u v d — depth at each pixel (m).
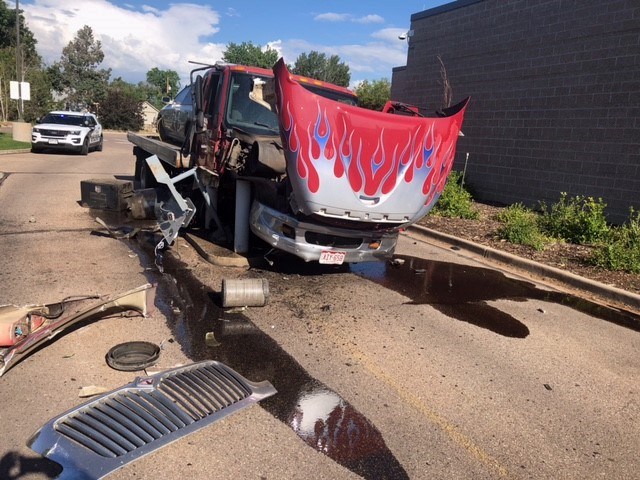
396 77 17.89
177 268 6.56
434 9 15.55
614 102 10.76
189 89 9.24
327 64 70.75
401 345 4.89
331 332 5.03
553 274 7.66
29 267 6.19
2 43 59.03
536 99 12.50
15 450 2.99
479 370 4.52
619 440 3.63
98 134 23.75
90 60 70.38
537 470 3.23
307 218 5.84
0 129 32.03
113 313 4.94
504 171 13.55
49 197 10.75
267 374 4.11
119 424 3.27
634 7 10.25
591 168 11.33
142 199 8.82
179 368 4.00
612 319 6.18
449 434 3.52
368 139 5.27
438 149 5.70
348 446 3.29
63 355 4.13
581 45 11.34
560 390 4.29
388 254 6.38
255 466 3.03
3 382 3.69
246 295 5.31
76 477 2.81
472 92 14.44
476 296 6.62
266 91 5.80
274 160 6.05
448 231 10.09
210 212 7.73
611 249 7.91
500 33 13.38
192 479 2.87
